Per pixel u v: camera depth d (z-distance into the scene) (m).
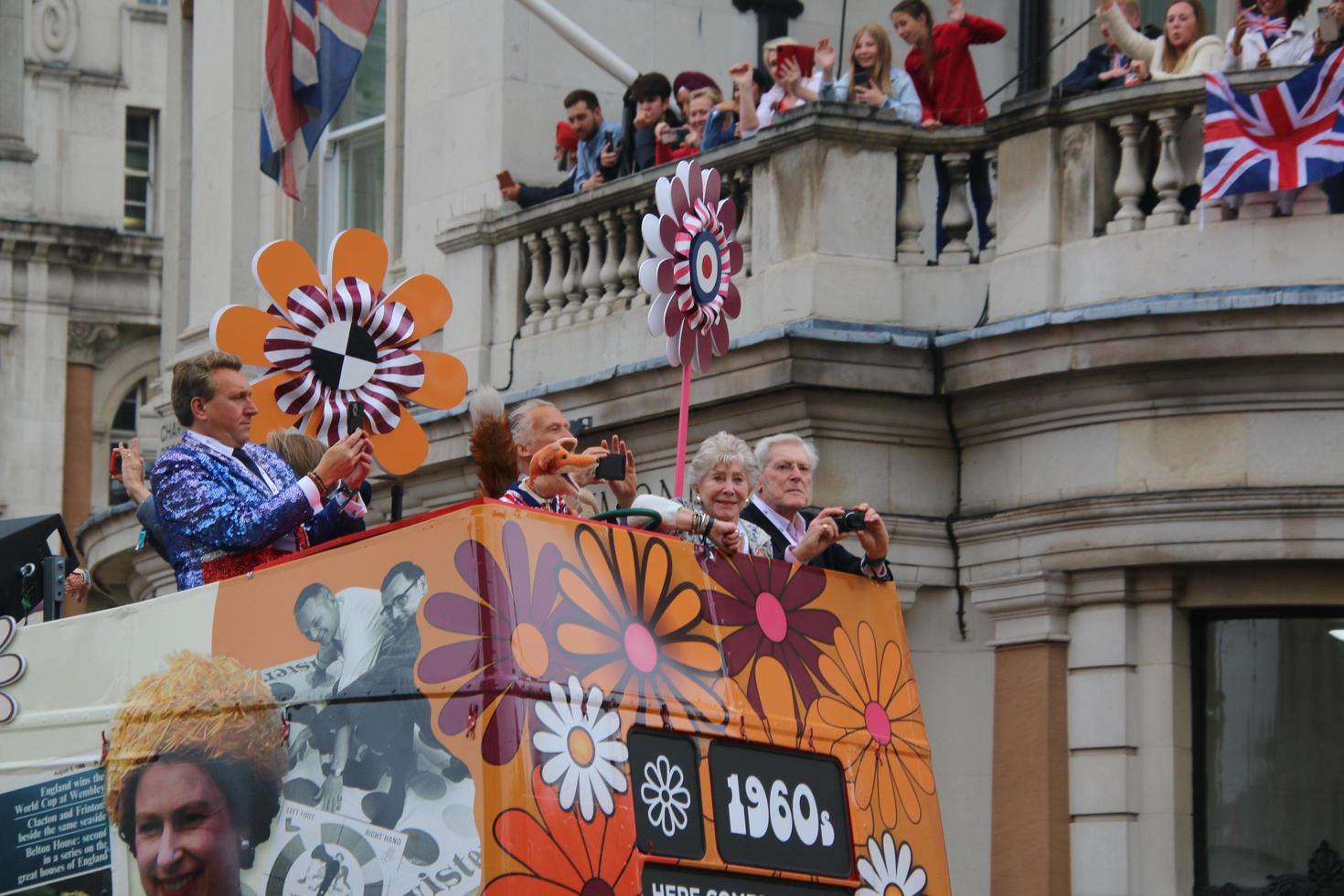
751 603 9.80
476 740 8.57
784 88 20.14
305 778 9.09
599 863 8.71
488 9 23.81
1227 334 17.61
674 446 20.19
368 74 26.84
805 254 19.34
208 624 9.61
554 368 21.66
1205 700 18.45
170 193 31.17
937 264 19.50
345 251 11.91
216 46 28.78
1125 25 19.28
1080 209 18.78
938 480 19.48
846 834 9.87
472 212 22.73
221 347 11.38
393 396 11.99
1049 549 18.61
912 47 20.75
